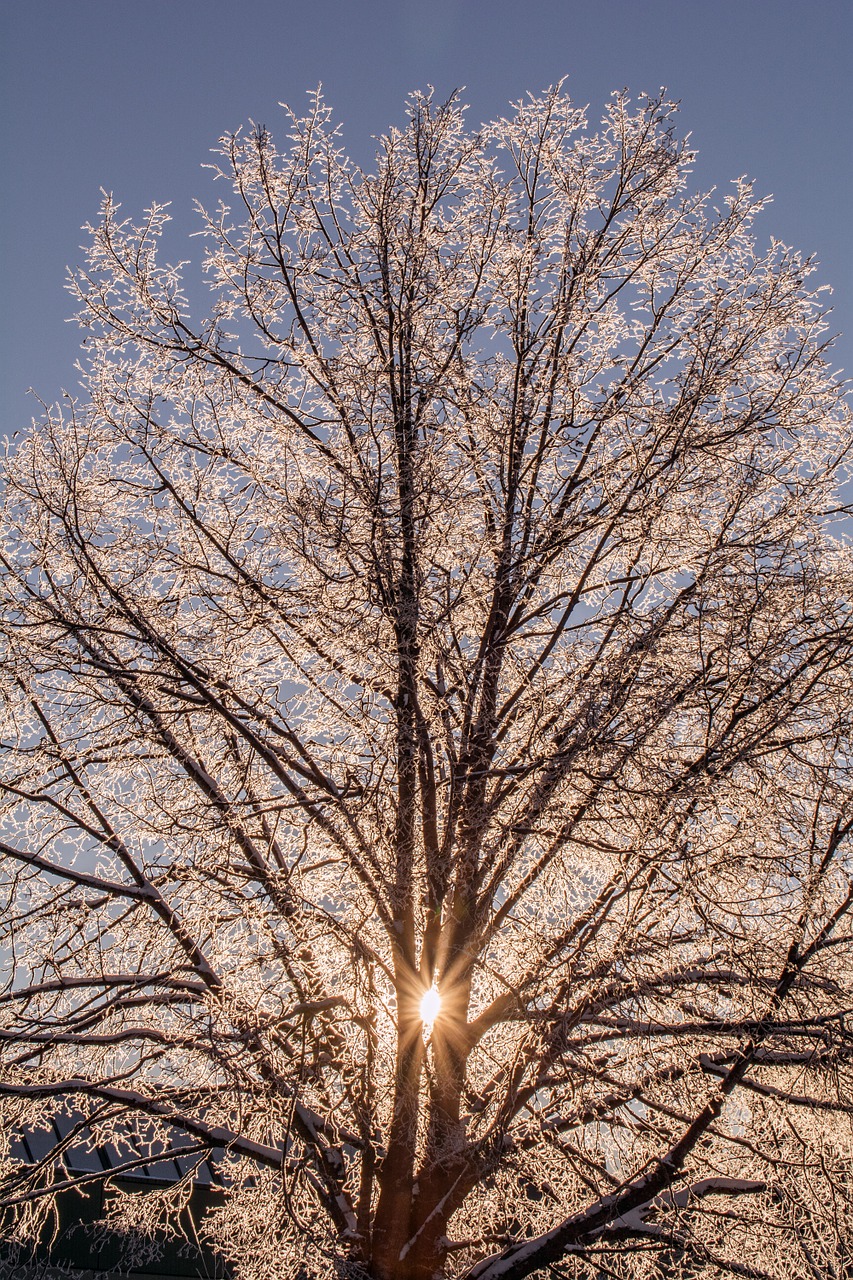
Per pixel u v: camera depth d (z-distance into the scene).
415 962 7.81
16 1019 7.82
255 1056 7.13
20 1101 8.07
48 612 8.17
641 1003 7.39
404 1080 7.52
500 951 8.15
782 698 7.74
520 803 7.95
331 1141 8.00
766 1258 8.14
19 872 8.17
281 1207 7.88
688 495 8.68
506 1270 7.24
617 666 7.84
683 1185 7.87
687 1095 7.58
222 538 8.70
